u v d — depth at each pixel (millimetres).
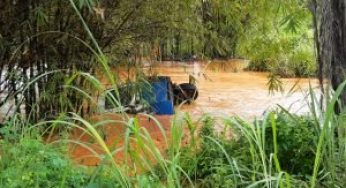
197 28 5387
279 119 2980
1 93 4949
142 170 2109
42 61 4781
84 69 4777
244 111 7238
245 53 5586
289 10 4133
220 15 5453
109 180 2033
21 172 2084
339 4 3133
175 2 5195
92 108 3875
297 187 2363
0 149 2377
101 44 5066
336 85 3111
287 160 2863
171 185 1993
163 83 6438
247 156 2723
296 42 5348
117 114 2805
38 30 4645
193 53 6012
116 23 5176
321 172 2443
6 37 4652
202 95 8672
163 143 4418
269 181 2072
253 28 5344
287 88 8250
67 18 4668
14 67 4848
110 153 1937
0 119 4676
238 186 2488
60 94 4062
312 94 2625
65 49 4773
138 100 5402
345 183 2322
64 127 2963
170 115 6113
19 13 4535
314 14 3258
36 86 4789
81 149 3301
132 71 5441
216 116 3537
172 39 5512
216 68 6789
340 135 2410
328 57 3162
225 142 2969
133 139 2291
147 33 5398
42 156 2217
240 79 10914
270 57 5371
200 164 2797
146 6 5184
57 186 2041
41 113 4426
